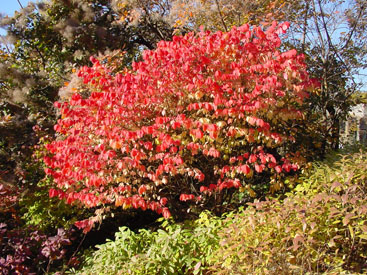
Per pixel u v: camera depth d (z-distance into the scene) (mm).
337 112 6824
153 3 9273
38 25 9008
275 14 7430
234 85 4250
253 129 4387
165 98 4516
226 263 2857
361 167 3355
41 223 5457
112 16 9641
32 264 4461
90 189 4820
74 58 8492
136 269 3488
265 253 2650
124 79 4531
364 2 6781
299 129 5879
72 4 9070
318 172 4008
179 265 3541
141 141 4453
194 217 5305
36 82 8297
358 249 2896
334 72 6988
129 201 4410
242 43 5145
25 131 7730
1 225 4398
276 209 3086
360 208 2648
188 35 4867
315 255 2795
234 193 5660
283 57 4207
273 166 4477
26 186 5797
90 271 3994
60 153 4613
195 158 5043
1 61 8758
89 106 4602
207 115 4383
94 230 6250
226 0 7430
